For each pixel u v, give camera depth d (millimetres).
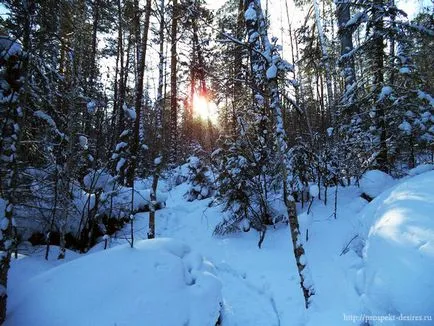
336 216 6398
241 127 7332
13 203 3729
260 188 7066
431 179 4473
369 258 3760
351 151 7355
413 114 7266
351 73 8844
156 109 8062
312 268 5195
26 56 4129
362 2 8008
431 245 3094
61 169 6336
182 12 6309
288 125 10469
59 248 6645
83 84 7586
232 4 8438
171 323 3434
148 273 3857
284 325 4301
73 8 6383
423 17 9938
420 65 9617
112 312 3318
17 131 4160
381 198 5379
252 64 6488
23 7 4223
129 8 8516
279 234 6754
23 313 3385
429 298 2781
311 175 7762
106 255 4070
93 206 7723
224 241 7051
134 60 9773
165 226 8734
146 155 8406
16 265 4961
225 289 5449
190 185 11578
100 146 7602
